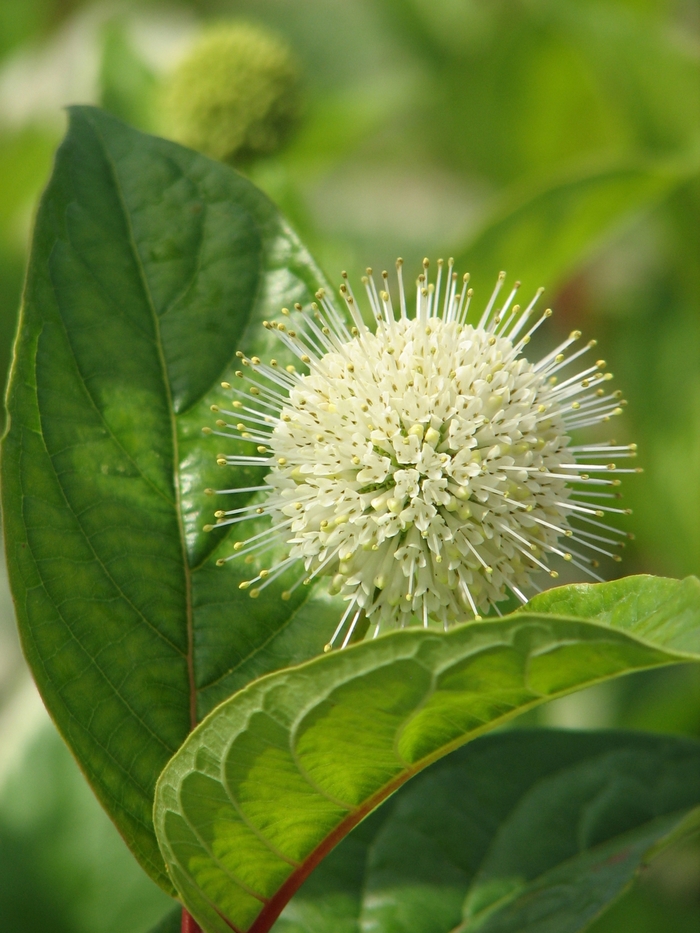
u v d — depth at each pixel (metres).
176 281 0.27
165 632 0.26
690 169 0.32
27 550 0.26
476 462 0.26
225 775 0.25
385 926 0.27
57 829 0.31
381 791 0.25
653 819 0.28
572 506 0.27
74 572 0.26
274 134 0.35
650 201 0.35
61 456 0.26
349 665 0.24
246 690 0.24
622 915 0.33
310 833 0.25
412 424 0.26
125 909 0.31
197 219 0.27
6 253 0.35
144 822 0.26
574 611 0.25
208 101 0.35
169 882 0.26
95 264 0.27
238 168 0.35
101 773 0.26
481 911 0.27
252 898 0.26
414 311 0.31
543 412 0.27
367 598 0.26
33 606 0.26
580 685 0.24
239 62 0.35
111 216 0.27
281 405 0.27
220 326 0.27
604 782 0.28
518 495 0.26
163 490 0.27
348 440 0.26
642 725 0.34
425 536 0.26
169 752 0.26
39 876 0.31
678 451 0.36
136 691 0.26
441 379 0.26
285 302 0.27
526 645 0.24
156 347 0.27
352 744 0.25
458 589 0.26
